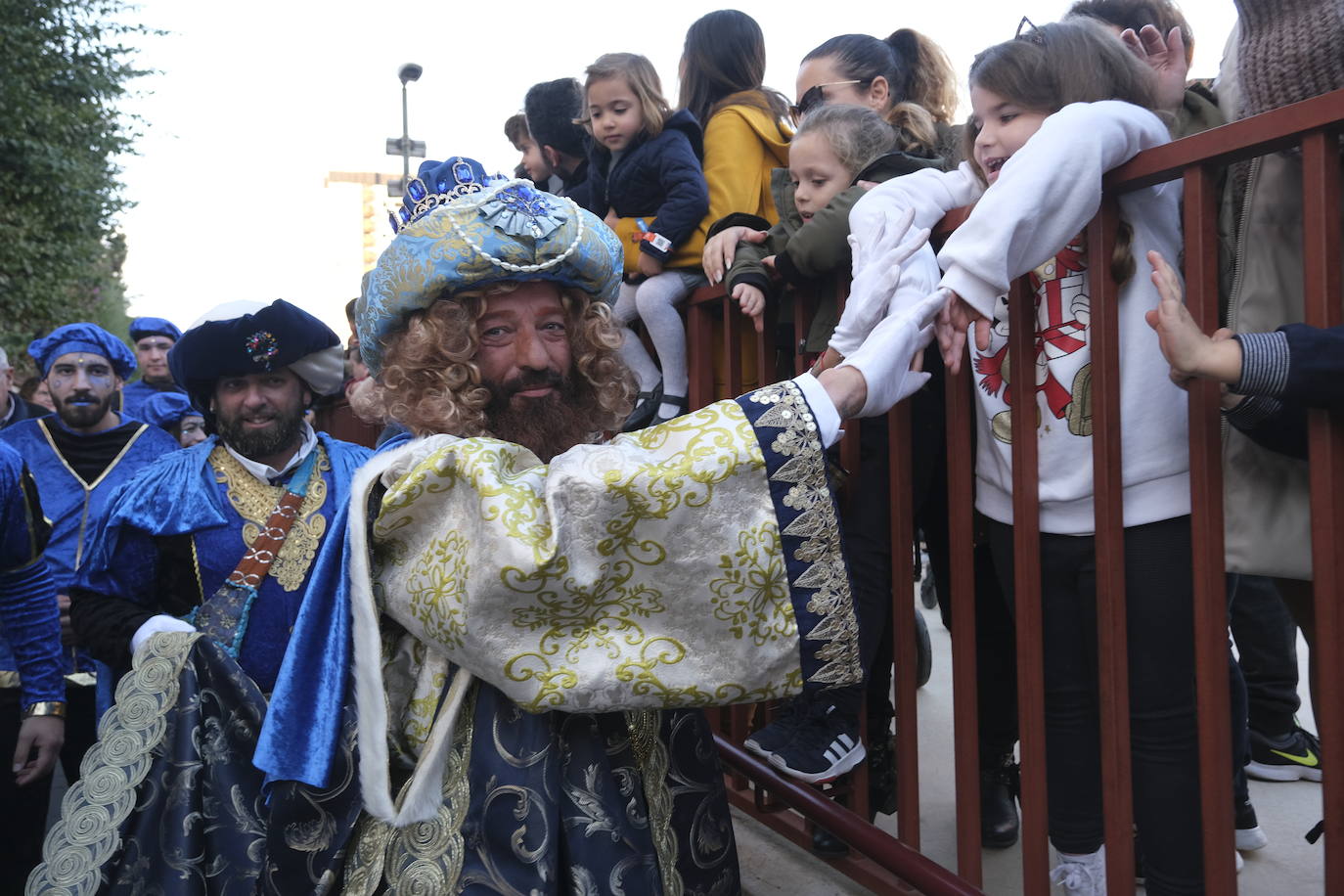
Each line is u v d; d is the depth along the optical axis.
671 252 2.71
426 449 1.20
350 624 1.16
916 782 1.87
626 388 1.43
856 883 2.11
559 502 1.07
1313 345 1.13
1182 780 1.49
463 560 1.10
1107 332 1.42
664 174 2.74
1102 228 1.41
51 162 13.21
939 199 1.70
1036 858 1.58
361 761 1.11
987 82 1.59
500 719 1.16
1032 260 1.36
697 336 2.56
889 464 1.88
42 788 2.35
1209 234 1.29
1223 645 1.33
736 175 2.72
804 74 2.57
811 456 1.13
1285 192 1.33
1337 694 1.18
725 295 2.34
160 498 1.95
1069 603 1.64
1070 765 1.67
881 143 2.05
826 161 2.03
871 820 2.15
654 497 1.09
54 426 3.19
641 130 2.82
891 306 1.41
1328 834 1.20
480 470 1.10
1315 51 1.22
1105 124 1.34
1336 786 1.19
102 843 1.44
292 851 1.16
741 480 1.11
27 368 13.21
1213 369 1.18
